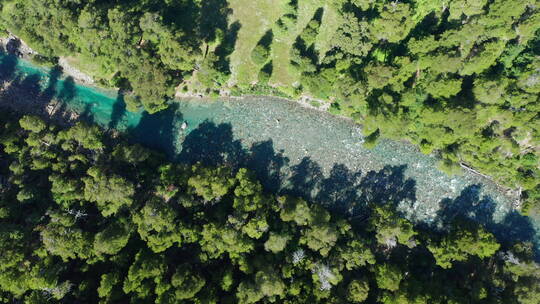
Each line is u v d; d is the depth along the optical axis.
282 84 80.94
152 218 68.00
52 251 68.06
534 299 69.62
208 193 72.38
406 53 73.81
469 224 77.25
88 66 82.00
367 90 74.12
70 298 70.12
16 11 71.62
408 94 72.56
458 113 68.56
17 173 75.50
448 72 70.75
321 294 69.00
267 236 74.75
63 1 69.69
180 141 82.56
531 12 68.38
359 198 81.12
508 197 80.88
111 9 69.12
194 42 71.62
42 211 74.81
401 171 81.44
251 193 73.38
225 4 79.06
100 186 69.88
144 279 69.69
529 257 74.31
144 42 75.12
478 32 67.44
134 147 76.19
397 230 72.62
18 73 84.25
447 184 81.38
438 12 75.06
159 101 73.81
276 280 67.56
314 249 70.88
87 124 77.69
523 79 69.44
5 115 81.62
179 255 75.44
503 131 74.19
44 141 76.88
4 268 66.81
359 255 71.69
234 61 80.50
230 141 82.06
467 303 70.69
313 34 75.44
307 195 81.44
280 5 78.25
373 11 75.94
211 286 71.06
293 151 81.56
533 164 75.12
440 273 77.38
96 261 71.44
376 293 73.12
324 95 77.75
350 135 81.69
